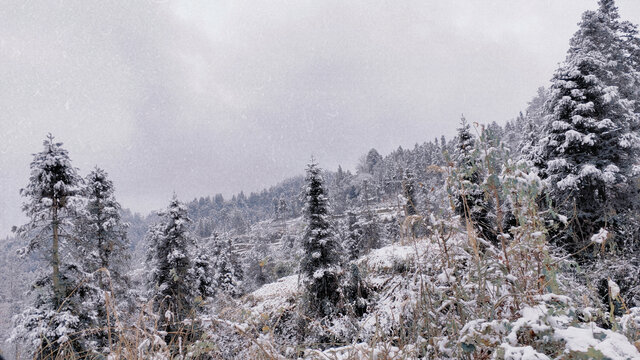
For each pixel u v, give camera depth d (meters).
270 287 22.14
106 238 15.79
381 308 2.29
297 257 17.31
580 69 13.70
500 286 1.82
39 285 11.69
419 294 2.00
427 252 2.15
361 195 69.00
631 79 16.42
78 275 12.24
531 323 1.38
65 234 13.00
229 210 186.88
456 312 1.98
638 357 1.19
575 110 12.81
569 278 1.98
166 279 17.02
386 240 26.67
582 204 11.66
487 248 1.91
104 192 17.36
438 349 1.76
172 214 18.62
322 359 1.96
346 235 29.56
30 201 12.52
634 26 19.03
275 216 123.94
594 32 15.61
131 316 2.04
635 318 1.52
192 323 2.07
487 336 1.49
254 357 1.86
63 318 9.83
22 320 10.12
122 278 16.48
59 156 13.15
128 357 1.74
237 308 2.23
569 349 1.23
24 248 12.34
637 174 10.95
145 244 22.97
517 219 1.94
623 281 4.43
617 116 13.38
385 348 1.86
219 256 31.34
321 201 17.45
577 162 12.70
